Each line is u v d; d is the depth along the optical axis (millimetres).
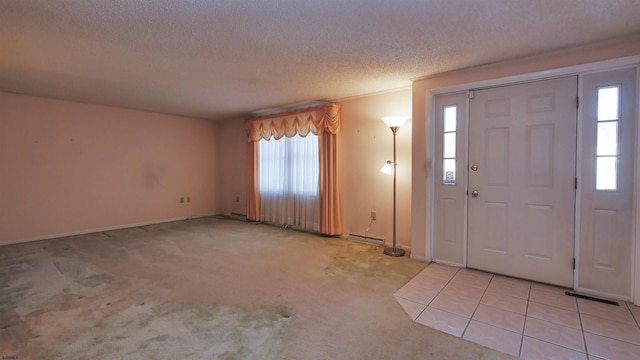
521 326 2182
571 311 2389
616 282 2594
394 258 3682
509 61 2949
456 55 2818
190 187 6309
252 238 4664
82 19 2119
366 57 2871
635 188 2482
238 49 2674
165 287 2828
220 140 6754
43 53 2744
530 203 2967
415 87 3557
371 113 4297
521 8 1997
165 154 5914
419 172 3572
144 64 3041
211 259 3645
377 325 2197
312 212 5066
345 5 1962
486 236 3223
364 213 4430
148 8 1978
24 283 2898
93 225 5062
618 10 2016
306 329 2139
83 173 4941
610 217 2607
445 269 3312
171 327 2148
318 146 4836
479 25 2238
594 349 1914
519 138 3008
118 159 5312
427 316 2324
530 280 2982
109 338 2010
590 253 2693
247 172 6039
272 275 3139
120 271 3229
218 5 1948
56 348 1899
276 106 5090
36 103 4488
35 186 4516
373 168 4309
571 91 2746
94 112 5027
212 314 2338
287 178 5414
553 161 2844
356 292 2740
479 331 2121
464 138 3311
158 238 4660
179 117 6113
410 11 2041
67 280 2979
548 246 2887
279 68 3170
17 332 2072
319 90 4062
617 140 2564
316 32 2350
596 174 2656
